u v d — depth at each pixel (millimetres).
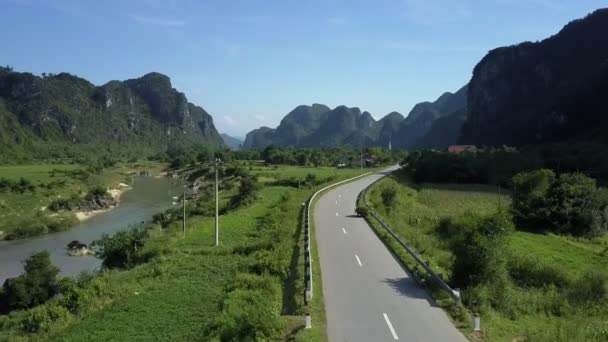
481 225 26984
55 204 87312
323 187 73500
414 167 101625
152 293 27719
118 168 175375
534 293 25656
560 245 43594
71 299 27719
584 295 25469
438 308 21188
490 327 19484
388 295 22922
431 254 31094
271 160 149625
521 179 54531
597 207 50062
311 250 32094
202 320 23125
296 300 22266
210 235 42500
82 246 58625
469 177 95938
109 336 22062
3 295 36469
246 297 24047
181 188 126938
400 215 49875
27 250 58938
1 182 96000
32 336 24750
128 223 76125
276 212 48531
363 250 32281
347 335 18172
